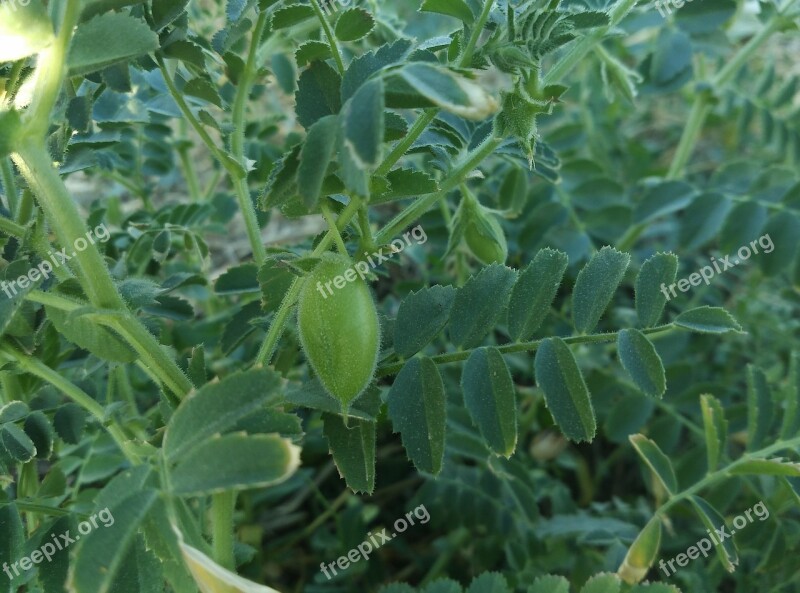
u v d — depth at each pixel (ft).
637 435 0.45
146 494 0.27
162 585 0.31
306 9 0.39
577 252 0.70
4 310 0.31
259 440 0.26
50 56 0.29
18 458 0.38
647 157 0.95
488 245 0.45
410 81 0.27
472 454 0.57
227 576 0.27
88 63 0.30
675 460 0.69
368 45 0.62
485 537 0.64
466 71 0.28
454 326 0.39
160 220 0.60
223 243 0.92
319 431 0.68
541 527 0.59
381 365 0.39
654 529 0.44
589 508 0.73
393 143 0.40
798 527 0.56
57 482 0.46
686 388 0.67
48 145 0.38
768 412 0.48
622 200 0.74
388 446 0.74
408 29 0.79
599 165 0.76
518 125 0.35
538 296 0.39
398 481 0.73
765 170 0.70
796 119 0.85
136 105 0.47
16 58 0.28
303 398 0.35
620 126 1.11
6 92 0.33
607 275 0.40
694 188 0.71
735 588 0.62
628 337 0.39
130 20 0.29
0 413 0.38
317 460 0.73
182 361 0.61
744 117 0.87
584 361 0.70
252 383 0.28
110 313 0.32
